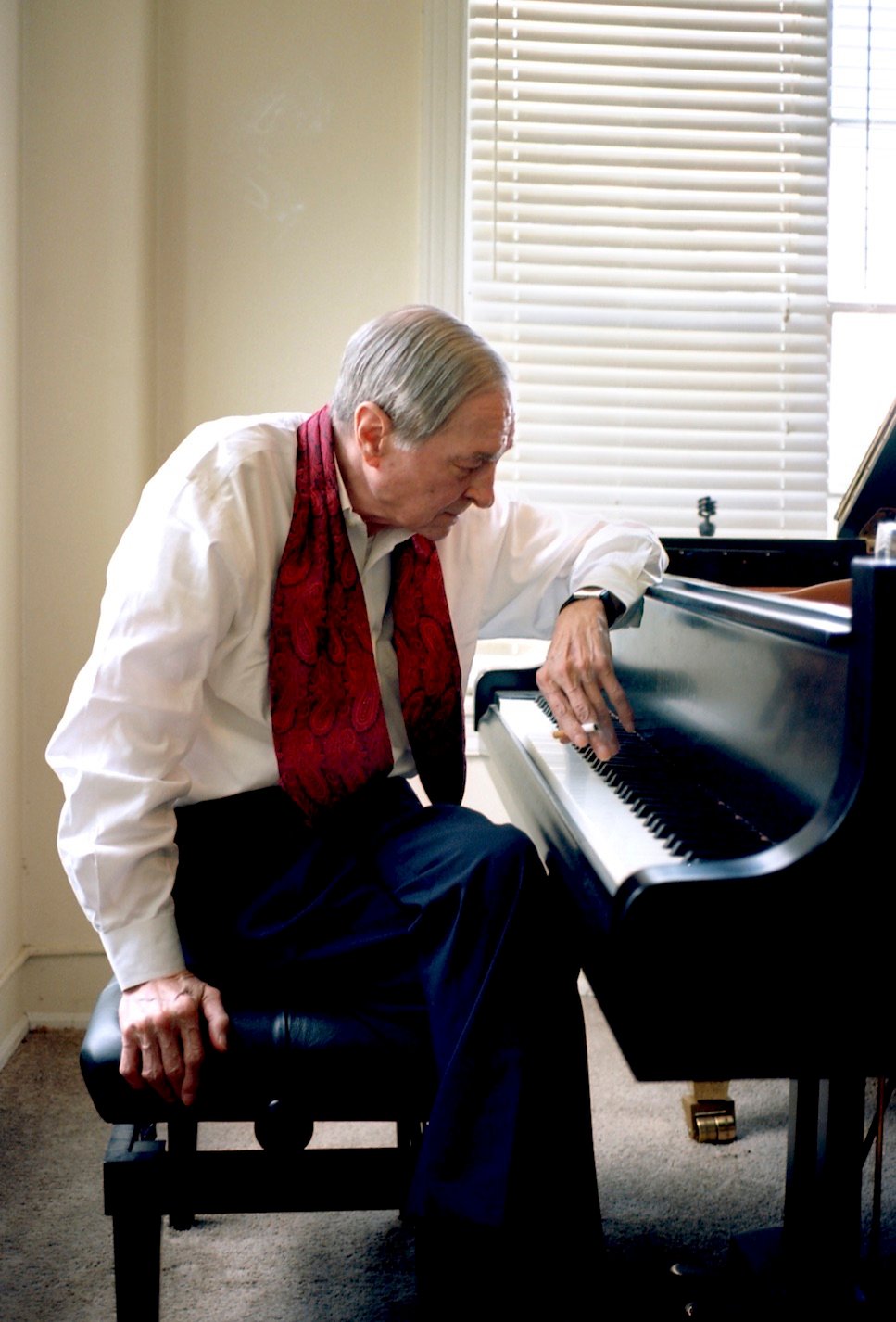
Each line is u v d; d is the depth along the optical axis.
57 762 1.48
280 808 1.64
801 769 1.24
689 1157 2.24
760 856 1.08
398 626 1.70
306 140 2.86
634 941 1.05
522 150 2.96
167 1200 1.40
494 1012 1.33
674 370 3.04
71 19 2.65
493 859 1.39
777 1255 1.70
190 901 1.59
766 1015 1.05
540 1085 1.33
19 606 2.72
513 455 3.01
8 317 2.59
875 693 1.04
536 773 1.66
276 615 1.58
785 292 3.05
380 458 1.55
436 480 1.55
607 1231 1.97
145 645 1.47
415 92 2.88
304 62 2.85
